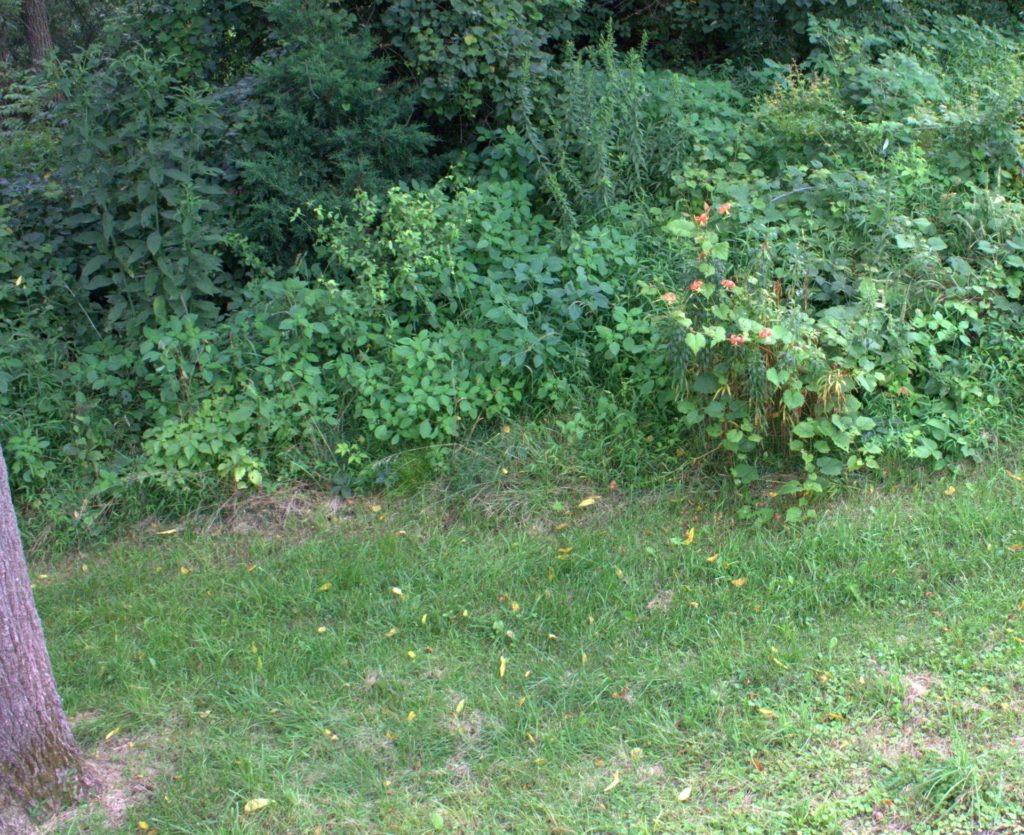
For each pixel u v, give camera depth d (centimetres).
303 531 523
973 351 559
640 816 330
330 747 368
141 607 463
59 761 341
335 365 568
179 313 581
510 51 681
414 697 392
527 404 570
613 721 375
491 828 330
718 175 646
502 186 655
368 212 602
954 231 608
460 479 534
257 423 548
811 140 688
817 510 495
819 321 521
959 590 427
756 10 845
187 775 356
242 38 777
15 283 587
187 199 561
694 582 453
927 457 520
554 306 575
